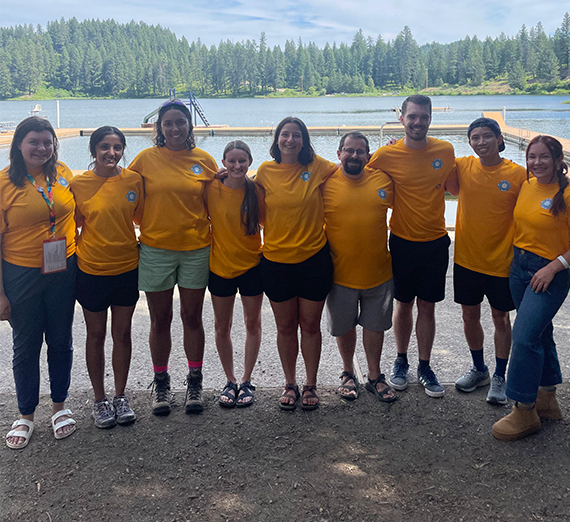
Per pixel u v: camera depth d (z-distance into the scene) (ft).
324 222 9.09
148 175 8.59
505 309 9.11
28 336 8.17
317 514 6.61
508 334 9.27
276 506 6.76
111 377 10.55
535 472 7.35
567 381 9.84
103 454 7.89
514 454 7.77
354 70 504.43
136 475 7.41
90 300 8.41
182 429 8.56
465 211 9.25
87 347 8.68
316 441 8.15
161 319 8.95
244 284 9.06
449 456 7.75
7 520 6.58
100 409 8.75
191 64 498.28
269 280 8.84
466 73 447.42
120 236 8.39
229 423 8.72
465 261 9.34
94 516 6.64
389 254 9.32
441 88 447.42
